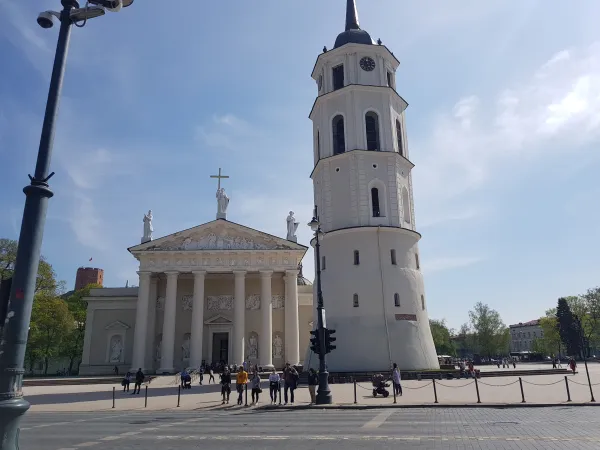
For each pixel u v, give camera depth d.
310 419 18.45
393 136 45.41
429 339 42.12
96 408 26.75
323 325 25.62
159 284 61.97
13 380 6.61
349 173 43.66
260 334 57.50
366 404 23.33
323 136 46.19
